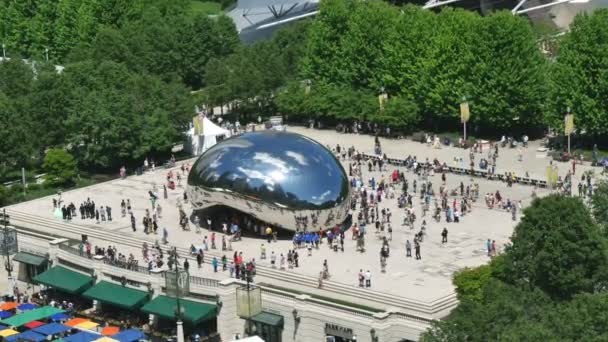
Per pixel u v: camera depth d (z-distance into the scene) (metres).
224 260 174.38
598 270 134.00
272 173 183.62
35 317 161.75
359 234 179.50
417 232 187.50
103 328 163.00
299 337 155.38
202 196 188.75
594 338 106.62
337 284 164.50
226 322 160.25
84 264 178.75
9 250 183.00
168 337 160.25
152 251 185.00
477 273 147.88
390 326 148.25
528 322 111.25
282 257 173.38
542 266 133.12
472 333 114.81
